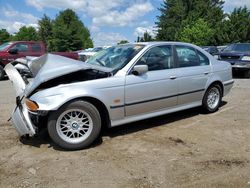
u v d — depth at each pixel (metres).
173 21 72.25
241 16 52.53
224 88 7.37
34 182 4.07
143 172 4.27
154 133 5.81
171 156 4.76
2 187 3.97
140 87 5.62
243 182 3.97
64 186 3.97
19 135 5.69
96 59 6.24
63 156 4.85
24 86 5.41
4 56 14.10
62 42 72.69
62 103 4.89
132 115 5.64
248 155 4.76
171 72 6.14
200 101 6.85
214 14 66.44
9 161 4.70
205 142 5.31
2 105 8.20
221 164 4.46
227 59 14.16
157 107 5.96
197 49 6.91
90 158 4.76
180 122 6.46
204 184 3.94
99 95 5.18
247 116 6.89
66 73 4.99
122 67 5.62
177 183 3.98
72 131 5.06
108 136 5.68
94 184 4.00
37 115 4.95
